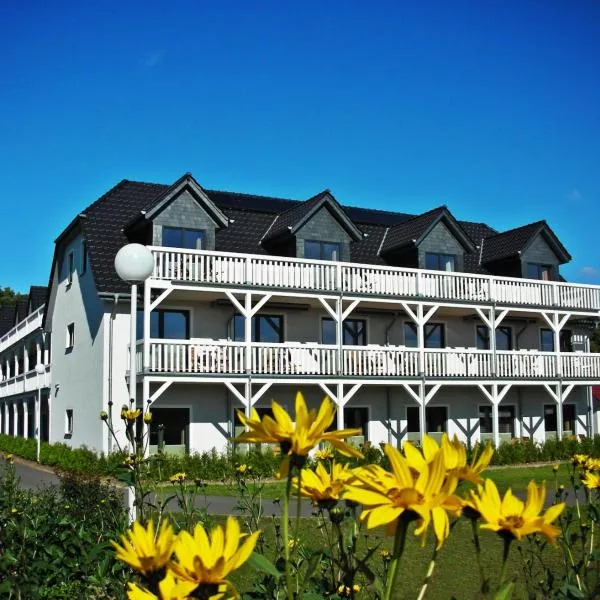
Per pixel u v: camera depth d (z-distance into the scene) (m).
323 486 2.04
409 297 24.84
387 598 1.47
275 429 1.64
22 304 40.38
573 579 3.54
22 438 31.44
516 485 16.36
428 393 25.53
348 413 25.80
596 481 2.78
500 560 8.38
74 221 24.78
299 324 25.03
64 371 27.30
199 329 23.44
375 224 29.11
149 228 23.05
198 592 1.41
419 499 1.43
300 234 24.53
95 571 5.04
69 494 8.07
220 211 23.55
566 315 27.89
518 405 28.59
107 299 22.23
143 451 4.55
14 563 4.97
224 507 13.37
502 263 29.19
